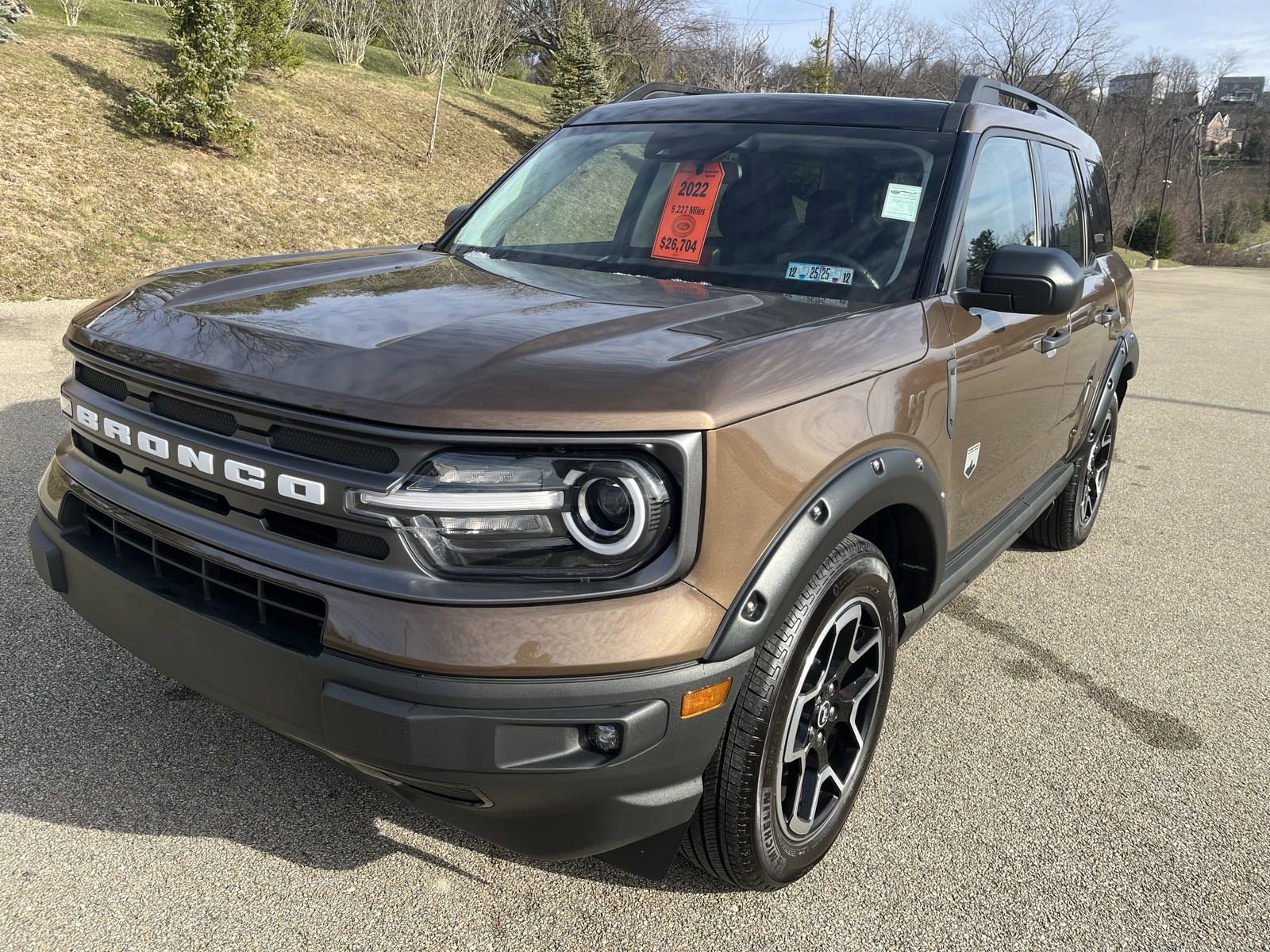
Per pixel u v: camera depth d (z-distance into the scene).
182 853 2.21
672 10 36.09
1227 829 2.60
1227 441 7.37
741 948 2.07
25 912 2.01
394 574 1.66
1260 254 69.12
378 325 1.95
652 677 1.68
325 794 2.45
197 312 2.06
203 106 15.76
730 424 1.74
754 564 1.82
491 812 1.74
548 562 1.66
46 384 6.24
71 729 2.63
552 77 36.97
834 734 2.37
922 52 51.28
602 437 1.63
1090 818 2.62
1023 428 3.22
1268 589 4.39
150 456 1.93
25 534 3.82
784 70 35.94
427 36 27.77
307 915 2.07
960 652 3.61
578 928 2.09
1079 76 58.31
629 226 2.93
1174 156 75.62
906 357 2.28
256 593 1.81
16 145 13.78
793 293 2.58
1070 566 4.59
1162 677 3.49
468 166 21.53
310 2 27.73
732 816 1.96
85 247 11.80
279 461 1.73
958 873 2.36
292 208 15.65
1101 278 4.13
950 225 2.66
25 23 18.94
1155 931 2.20
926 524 2.42
